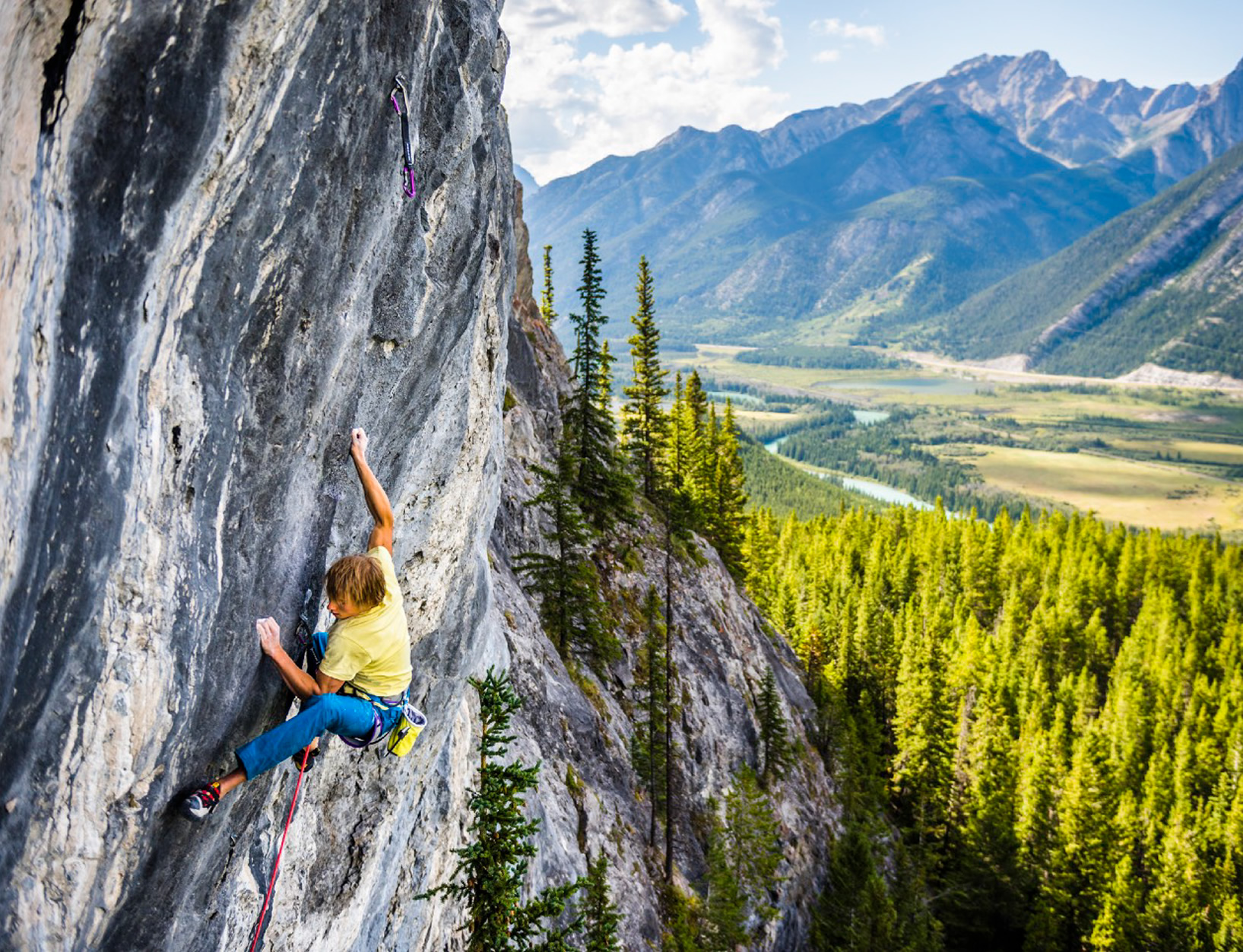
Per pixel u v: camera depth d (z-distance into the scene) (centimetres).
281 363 514
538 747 2791
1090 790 6234
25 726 414
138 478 432
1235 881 6034
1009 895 6050
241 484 503
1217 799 6756
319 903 884
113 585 431
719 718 4603
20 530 387
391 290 648
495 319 1169
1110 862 6006
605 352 5459
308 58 455
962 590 12462
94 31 379
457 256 750
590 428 4612
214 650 498
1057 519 15375
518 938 1412
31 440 389
